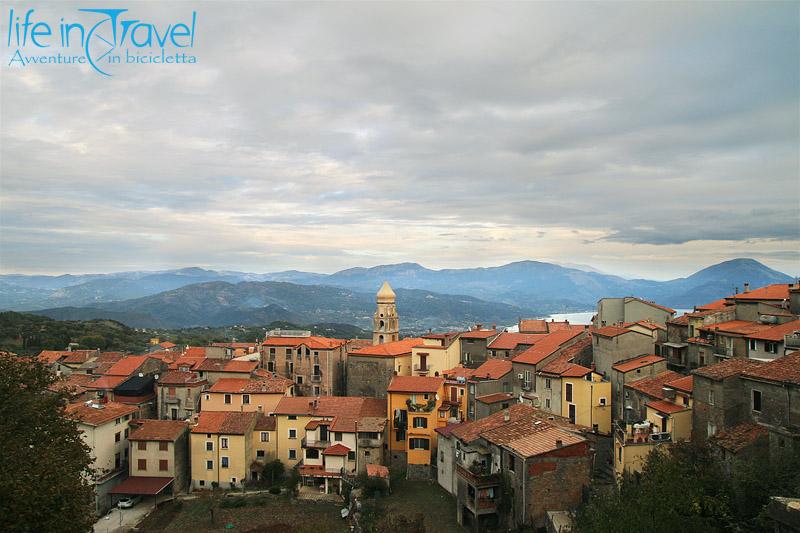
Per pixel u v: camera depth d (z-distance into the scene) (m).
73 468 53.06
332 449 95.31
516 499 60.69
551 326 130.62
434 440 93.69
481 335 122.62
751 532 39.97
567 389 85.31
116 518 88.94
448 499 81.62
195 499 93.88
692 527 39.09
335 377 129.00
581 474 60.34
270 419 104.81
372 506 82.44
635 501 43.62
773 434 48.75
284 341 132.38
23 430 52.84
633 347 86.25
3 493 43.69
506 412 76.44
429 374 117.56
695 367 82.62
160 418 114.06
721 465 52.31
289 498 91.31
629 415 78.38
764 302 83.62
